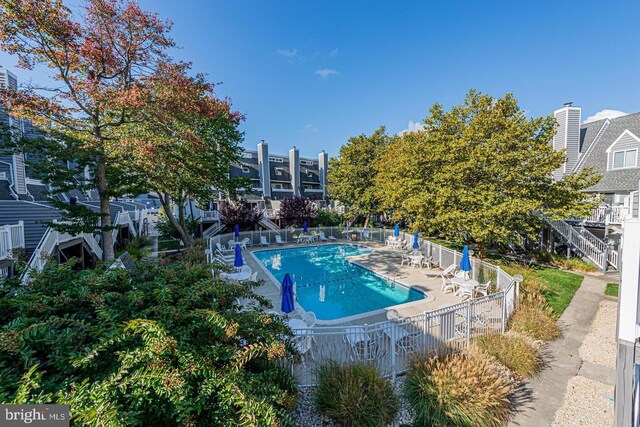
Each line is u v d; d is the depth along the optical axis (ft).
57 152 31.53
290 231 78.13
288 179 125.49
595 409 15.88
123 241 64.95
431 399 15.07
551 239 54.29
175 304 13.09
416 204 45.91
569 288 35.45
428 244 51.31
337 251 68.59
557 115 63.26
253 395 9.64
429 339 20.20
